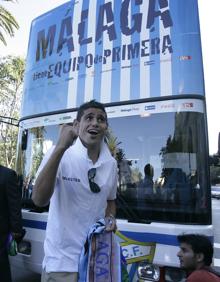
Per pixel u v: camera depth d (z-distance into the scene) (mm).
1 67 24766
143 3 4266
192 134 3697
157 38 4082
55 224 2449
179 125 3783
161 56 4020
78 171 2432
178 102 3830
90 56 4590
